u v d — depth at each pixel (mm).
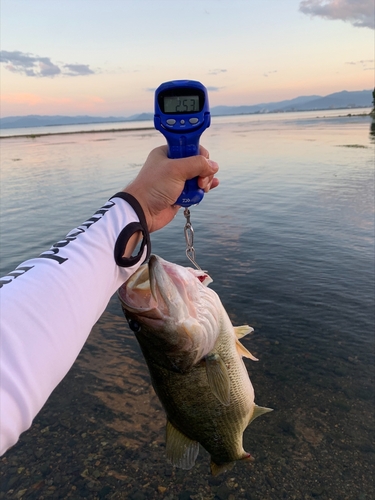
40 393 206
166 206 378
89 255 273
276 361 1087
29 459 829
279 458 810
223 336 494
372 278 1488
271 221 2268
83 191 3396
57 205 2912
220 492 748
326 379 1015
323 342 1150
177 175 367
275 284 1496
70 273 251
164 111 394
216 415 516
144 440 867
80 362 1124
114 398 988
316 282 1488
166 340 438
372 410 914
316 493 737
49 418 933
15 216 2654
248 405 542
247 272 1616
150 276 419
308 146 6035
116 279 300
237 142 7559
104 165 5109
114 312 1393
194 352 455
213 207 2666
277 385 1005
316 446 833
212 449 544
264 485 757
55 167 5129
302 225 2154
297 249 1820
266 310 1326
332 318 1257
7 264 1826
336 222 2162
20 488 767
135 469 800
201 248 1924
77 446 856
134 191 351
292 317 1278
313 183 3184
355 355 1091
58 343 221
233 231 2143
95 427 903
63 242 277
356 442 836
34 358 207
